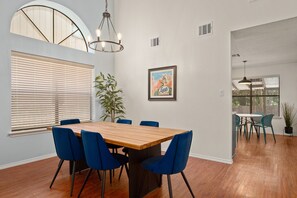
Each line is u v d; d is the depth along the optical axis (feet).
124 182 8.43
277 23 9.91
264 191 7.53
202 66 11.91
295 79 20.52
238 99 24.40
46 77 12.10
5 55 10.09
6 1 10.14
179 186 8.00
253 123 18.13
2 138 10.01
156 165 6.26
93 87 15.01
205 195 7.23
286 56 18.21
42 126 11.90
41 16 12.50
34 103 11.53
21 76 10.93
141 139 6.33
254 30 10.96
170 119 13.38
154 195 7.29
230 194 7.31
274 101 22.11
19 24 11.35
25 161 10.88
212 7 11.55
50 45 12.12
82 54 14.07
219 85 11.26
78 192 7.52
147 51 14.58
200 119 11.99
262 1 9.99
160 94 13.83
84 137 6.64
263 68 22.41
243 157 12.01
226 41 11.04
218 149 11.28
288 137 18.99
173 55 13.19
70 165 9.27
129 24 15.75
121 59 16.25
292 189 7.68
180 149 5.99
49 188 7.83
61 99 12.96
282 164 10.65
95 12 15.29
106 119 16.14
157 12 14.08
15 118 10.76
